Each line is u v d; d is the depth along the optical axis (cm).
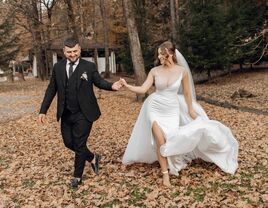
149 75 595
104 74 3622
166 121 580
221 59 2439
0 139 1063
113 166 662
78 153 576
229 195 508
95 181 593
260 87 2119
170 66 592
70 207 502
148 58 2764
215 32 2392
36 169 701
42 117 580
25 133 1144
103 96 2075
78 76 558
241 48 2586
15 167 731
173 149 559
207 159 619
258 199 489
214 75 2920
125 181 588
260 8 2675
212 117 1242
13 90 3084
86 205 508
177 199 502
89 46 4734
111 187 566
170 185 555
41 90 2933
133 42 1623
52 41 4425
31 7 3497
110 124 1216
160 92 590
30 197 550
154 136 578
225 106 1549
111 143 897
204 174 594
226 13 2616
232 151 625
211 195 511
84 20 4509
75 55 558
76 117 566
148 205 491
